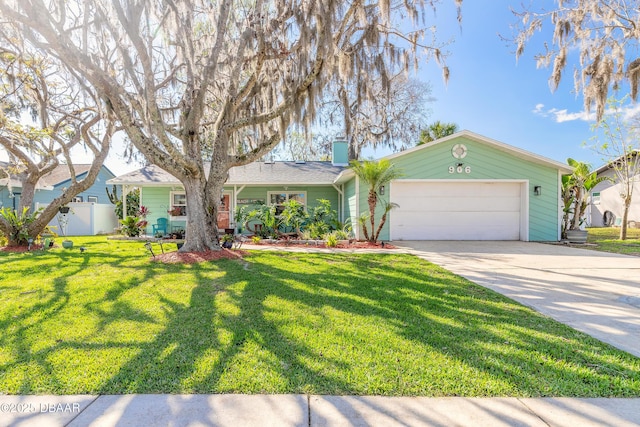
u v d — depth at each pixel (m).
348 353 2.66
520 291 4.66
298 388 2.17
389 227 11.59
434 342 2.88
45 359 2.54
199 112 7.45
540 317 3.54
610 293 4.55
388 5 6.42
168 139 6.60
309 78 7.11
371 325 3.28
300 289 4.66
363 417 1.88
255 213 12.16
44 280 5.17
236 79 7.26
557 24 8.10
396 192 11.60
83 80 8.09
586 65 8.20
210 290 4.58
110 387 2.17
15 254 8.38
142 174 14.05
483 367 2.43
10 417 1.88
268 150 8.36
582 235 11.23
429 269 6.20
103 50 6.43
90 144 10.33
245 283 4.97
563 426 1.80
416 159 11.53
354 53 7.54
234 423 1.83
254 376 2.31
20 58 7.52
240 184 13.53
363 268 6.29
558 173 11.57
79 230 16.14
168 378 2.28
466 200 11.69
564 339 2.94
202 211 7.75
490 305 3.96
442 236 11.69
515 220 11.74
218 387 2.17
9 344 2.80
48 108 9.91
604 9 7.76
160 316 3.52
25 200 10.84
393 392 2.12
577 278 5.52
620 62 7.84
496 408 1.96
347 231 12.25
